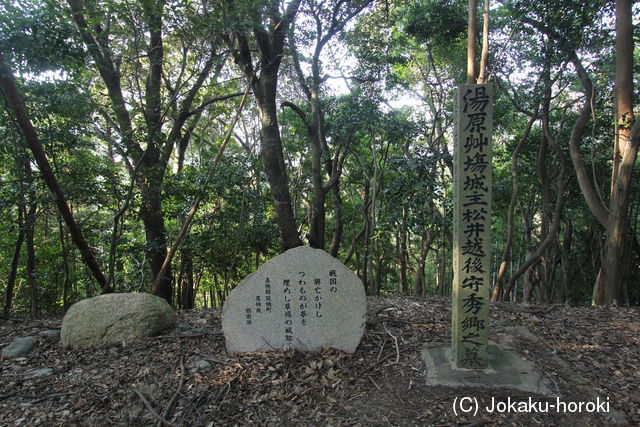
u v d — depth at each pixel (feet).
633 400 11.55
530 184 44.04
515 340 15.70
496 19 33.81
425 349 14.49
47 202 20.01
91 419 11.19
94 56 20.01
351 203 55.98
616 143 25.79
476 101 12.33
